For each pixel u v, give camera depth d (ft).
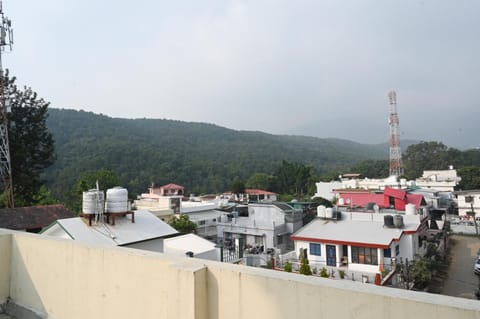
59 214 57.52
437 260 59.72
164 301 8.61
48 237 12.74
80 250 11.15
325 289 6.38
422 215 68.64
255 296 7.36
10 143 60.70
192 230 78.28
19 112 64.39
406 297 5.54
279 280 7.00
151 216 34.68
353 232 54.54
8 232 14.23
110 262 10.18
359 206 90.63
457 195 122.72
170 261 8.72
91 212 29.50
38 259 12.75
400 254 53.57
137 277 9.39
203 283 8.16
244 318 7.52
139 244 29.27
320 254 53.47
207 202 123.34
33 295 12.83
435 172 164.76
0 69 55.57
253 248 68.54
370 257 49.47
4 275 13.80
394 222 54.95
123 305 9.73
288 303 6.86
